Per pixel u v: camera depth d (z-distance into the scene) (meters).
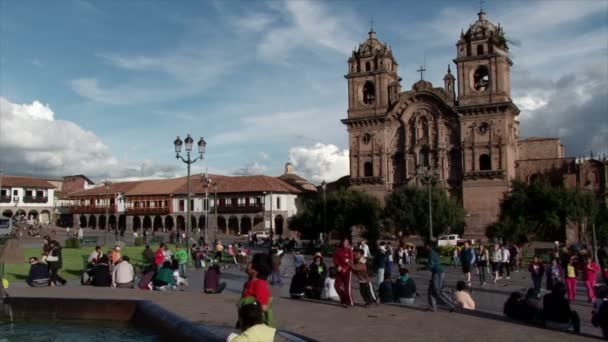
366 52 87.25
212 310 18.62
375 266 29.84
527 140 91.12
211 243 79.12
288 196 105.19
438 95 80.62
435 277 19.91
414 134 82.44
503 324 16.98
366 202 68.56
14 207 118.81
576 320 16.78
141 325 18.16
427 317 18.33
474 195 76.75
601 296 18.52
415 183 78.38
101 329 18.02
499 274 38.00
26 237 79.62
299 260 35.19
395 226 66.06
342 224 68.94
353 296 25.94
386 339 14.63
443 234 66.31
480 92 77.69
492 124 76.75
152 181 122.75
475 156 77.25
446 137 80.69
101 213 120.69
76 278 33.09
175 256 33.12
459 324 16.95
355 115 87.12
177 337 14.95
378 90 85.81
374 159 84.94
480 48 78.50
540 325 17.12
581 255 26.97
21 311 19.97
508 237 55.06
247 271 12.45
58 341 16.59
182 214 110.44
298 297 23.59
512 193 60.25
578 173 78.88
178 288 27.70
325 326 16.58
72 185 147.12
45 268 26.25
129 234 101.69
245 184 104.44
